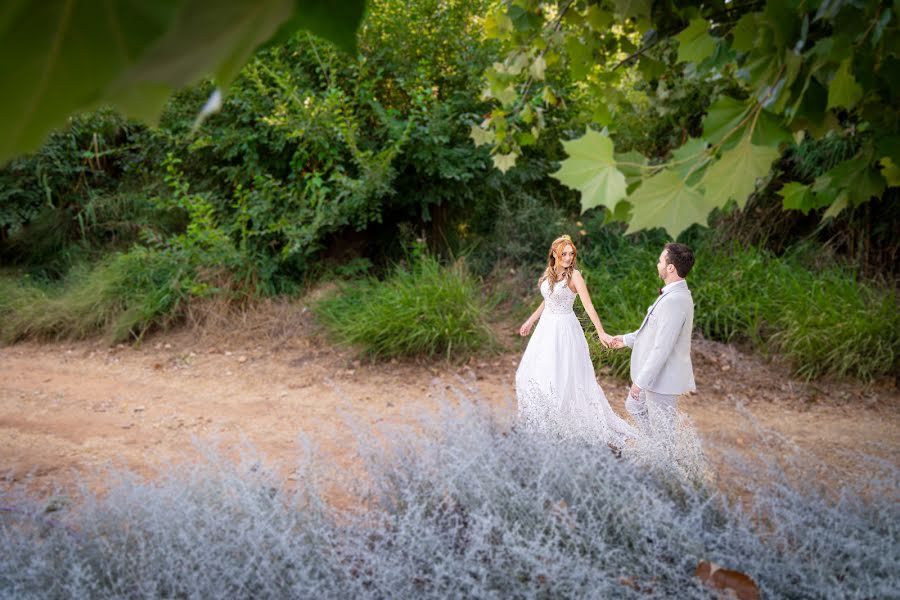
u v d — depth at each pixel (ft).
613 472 8.89
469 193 26.21
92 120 27.81
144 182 31.86
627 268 24.67
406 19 26.04
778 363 19.49
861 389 17.99
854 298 20.63
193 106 25.32
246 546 7.80
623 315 21.31
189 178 29.19
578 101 26.68
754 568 7.39
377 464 9.89
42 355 22.98
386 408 17.08
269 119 23.48
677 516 8.05
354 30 0.73
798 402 17.33
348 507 9.83
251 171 26.00
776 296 21.68
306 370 20.44
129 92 0.46
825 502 8.38
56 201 31.89
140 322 23.89
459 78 26.30
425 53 26.50
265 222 25.58
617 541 8.01
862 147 3.93
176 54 0.46
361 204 24.53
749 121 2.67
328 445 14.06
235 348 22.53
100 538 7.91
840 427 15.61
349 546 7.72
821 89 3.04
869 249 23.91
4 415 16.40
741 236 25.89
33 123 0.48
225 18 0.48
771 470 9.06
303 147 24.48
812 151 23.04
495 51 25.89
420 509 8.30
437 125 24.43
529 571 7.27
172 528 8.04
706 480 9.41
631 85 19.44
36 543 8.07
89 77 0.46
